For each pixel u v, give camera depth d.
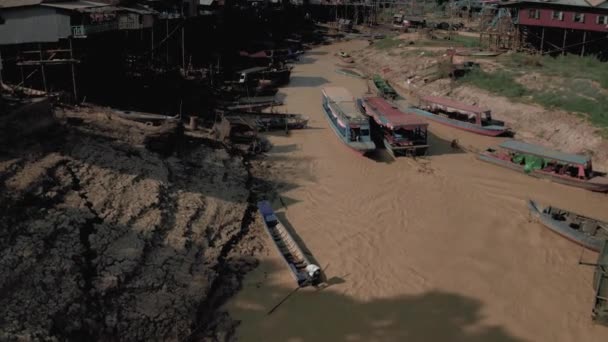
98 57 43.50
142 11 46.81
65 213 24.61
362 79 71.69
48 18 36.88
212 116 48.47
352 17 141.75
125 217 26.33
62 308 20.33
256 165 39.56
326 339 22.70
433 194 36.56
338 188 36.88
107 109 39.03
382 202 35.16
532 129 47.56
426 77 66.38
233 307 24.27
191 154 36.09
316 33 118.25
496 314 24.67
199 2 73.31
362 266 27.91
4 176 24.86
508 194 36.66
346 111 45.59
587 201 35.66
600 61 60.94
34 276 20.97
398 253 29.30
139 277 23.31
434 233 31.52
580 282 27.12
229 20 81.06
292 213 33.03
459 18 132.88
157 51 55.56
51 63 36.78
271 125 48.19
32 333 19.00
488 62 64.56
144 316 21.72
